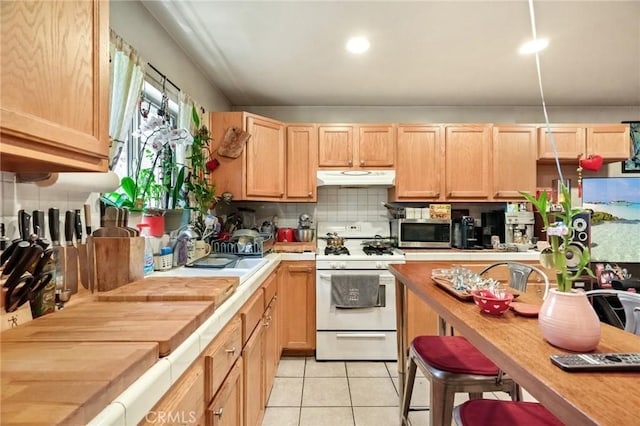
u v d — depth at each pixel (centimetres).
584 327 70
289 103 340
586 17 189
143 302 107
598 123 338
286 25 197
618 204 317
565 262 77
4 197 96
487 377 119
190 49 226
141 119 181
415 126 311
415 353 142
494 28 201
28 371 59
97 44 89
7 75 64
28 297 89
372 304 263
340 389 221
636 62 245
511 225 310
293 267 273
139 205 162
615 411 49
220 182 275
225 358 110
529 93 311
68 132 79
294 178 307
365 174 304
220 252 243
